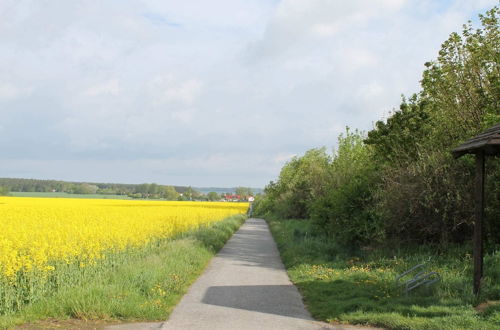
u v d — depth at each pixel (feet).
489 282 28.96
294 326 23.32
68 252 36.04
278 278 38.09
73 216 78.59
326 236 61.36
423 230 44.88
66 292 27.04
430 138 49.29
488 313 23.80
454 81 51.44
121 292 27.55
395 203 44.55
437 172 42.80
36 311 24.89
